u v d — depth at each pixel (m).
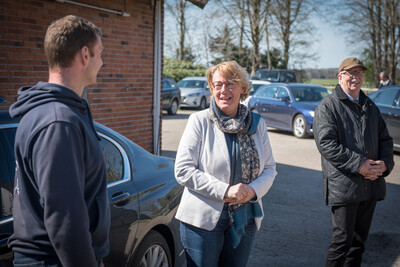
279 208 5.50
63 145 1.37
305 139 11.51
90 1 6.06
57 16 5.68
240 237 2.33
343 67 3.05
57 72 1.53
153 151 7.66
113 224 2.50
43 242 1.47
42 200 1.39
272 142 10.98
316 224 4.91
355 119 3.07
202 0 6.52
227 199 2.23
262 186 2.34
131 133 7.11
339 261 3.11
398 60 33.56
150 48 7.31
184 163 2.29
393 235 4.61
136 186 2.85
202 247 2.33
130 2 6.77
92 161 1.50
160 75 7.57
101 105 6.42
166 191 3.09
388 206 5.68
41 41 5.54
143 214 2.78
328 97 3.16
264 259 3.92
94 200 1.55
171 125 14.12
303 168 8.01
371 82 35.41
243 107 2.41
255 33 31.73
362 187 3.01
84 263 1.41
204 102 20.42
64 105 1.45
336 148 2.97
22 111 1.47
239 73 2.31
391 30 32.91
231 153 2.32
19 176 1.47
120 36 6.64
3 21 5.08
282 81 21.00
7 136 2.20
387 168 3.09
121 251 2.57
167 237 3.17
